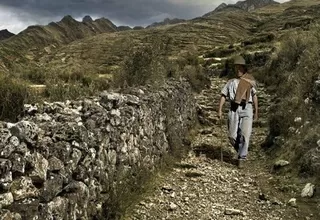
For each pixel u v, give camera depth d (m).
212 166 9.66
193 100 15.23
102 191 6.09
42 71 17.59
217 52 45.25
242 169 9.50
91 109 6.43
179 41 87.25
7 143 3.80
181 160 10.07
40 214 4.16
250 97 7.53
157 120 9.48
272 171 8.98
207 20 130.00
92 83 12.30
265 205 7.11
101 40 101.56
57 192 4.56
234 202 7.26
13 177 3.83
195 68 24.02
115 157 6.77
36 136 4.34
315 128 9.27
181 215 6.53
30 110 5.82
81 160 5.35
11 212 3.70
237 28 117.06
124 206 6.21
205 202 7.18
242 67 7.55
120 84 10.95
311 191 7.32
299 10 112.88
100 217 5.71
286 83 16.16
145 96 9.04
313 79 11.98
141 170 7.68
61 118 5.55
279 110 12.37
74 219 4.94
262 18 139.38
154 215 6.43
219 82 25.70
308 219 6.46
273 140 10.84
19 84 7.95
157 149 9.06
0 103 6.61
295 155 8.91
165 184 8.02
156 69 11.86
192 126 13.68
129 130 7.51
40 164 4.22
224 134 13.09
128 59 11.45
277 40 37.69
